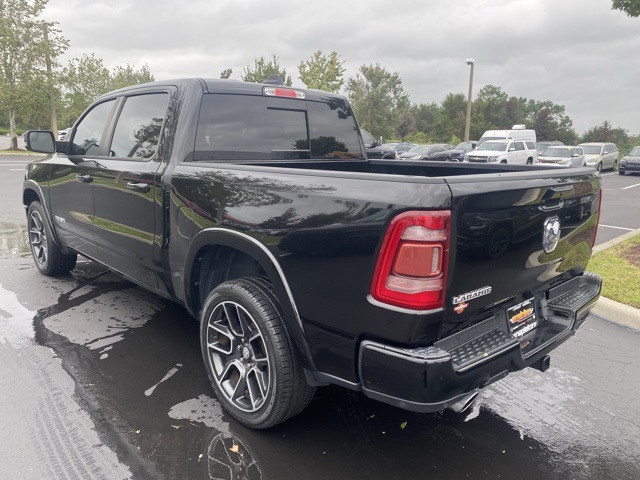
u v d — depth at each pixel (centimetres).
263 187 261
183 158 324
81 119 459
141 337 401
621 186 2025
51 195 486
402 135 7944
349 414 307
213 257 316
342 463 261
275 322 260
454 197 204
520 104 10344
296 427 292
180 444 271
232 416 295
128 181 359
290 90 390
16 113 3300
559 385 354
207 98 336
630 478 258
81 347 381
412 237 202
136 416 295
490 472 259
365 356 221
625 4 758
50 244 513
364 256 216
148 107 366
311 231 236
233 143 351
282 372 259
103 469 249
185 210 308
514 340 247
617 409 324
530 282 267
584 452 278
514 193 232
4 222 872
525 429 299
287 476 250
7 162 2336
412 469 259
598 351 413
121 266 397
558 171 275
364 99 5438
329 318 234
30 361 357
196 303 325
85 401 308
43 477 242
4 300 475
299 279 244
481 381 230
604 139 8106
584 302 301
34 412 295
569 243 292
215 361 301
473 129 7681
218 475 248
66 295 492
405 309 206
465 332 236
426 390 208
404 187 207
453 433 292
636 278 585
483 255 223
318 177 240
